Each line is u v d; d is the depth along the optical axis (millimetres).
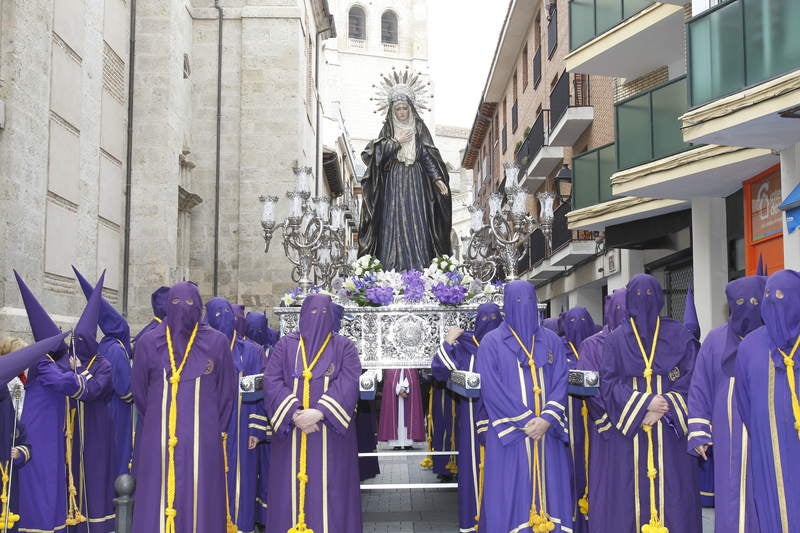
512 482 5965
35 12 10969
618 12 16406
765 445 4668
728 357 5098
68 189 12617
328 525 6105
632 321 6074
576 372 6293
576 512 7258
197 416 5969
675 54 17016
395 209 10672
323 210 8938
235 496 7328
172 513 5758
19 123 10555
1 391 5727
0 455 5719
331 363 6285
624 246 17328
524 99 31844
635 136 14406
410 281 8469
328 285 9727
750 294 5062
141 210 16141
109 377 6980
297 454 6180
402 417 12961
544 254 26078
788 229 10312
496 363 6184
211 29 20234
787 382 4656
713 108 10695
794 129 10562
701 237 14680
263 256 19688
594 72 18344
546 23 26969
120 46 15914
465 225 50219
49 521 6441
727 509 4992
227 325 7645
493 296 8453
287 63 20219
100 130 14508
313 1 25891
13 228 10406
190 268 19672
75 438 7059
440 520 8352
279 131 20078
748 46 10367
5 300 10250
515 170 8422
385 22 63312
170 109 16500
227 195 19953
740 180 13266
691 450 5336
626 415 5836
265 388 6293
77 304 12805
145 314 15938
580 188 18266
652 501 5840
